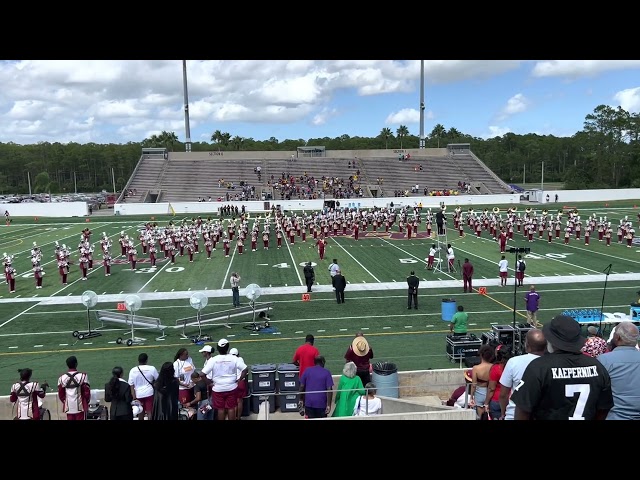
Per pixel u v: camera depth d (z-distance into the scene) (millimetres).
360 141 123562
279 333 16047
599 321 14492
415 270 25297
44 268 27984
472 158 70812
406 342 14938
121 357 14234
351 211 43719
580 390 3643
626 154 83250
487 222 39594
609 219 44812
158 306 19641
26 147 133375
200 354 14227
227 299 20547
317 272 25297
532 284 21875
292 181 63812
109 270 26250
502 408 4590
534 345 4441
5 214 53625
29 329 17000
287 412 9242
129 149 130875
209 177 65625
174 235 31812
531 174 118188
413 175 67188
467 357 12922
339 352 14211
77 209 55156
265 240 33281
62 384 7914
